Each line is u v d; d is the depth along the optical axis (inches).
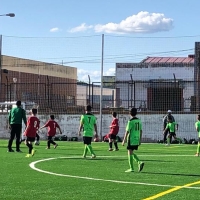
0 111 1596.9
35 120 839.7
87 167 648.4
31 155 821.9
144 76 1984.5
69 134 1521.9
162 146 1202.6
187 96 1721.2
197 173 588.4
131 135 597.0
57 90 1699.1
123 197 414.3
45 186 474.0
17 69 2150.6
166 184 492.7
